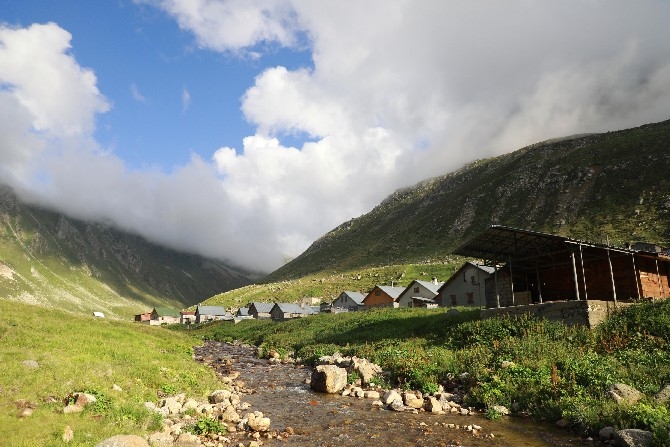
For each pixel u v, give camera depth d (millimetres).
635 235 128750
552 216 186250
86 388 16719
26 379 16609
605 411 15555
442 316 41219
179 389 21938
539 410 17938
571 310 28547
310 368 35031
